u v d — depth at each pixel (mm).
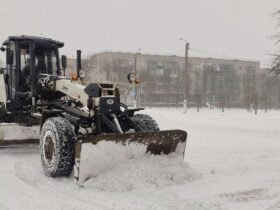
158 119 20625
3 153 9016
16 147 9695
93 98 7082
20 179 6875
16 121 9188
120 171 6422
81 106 7730
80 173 6316
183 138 7047
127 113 7363
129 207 5410
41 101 8656
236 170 7824
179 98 55062
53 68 9266
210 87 55094
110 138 6406
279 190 6301
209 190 6227
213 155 9477
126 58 59469
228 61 68938
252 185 6578
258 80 54219
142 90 54094
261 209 5371
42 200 5742
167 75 58469
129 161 6590
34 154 8914
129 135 6516
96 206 5465
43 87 8562
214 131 15031
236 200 5766
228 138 12789
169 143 6938
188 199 5762
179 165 6836
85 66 41125
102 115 6953
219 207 5430
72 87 7754
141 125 7477
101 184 6227
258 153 9844
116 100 7188
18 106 9062
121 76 53812
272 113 34719
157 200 5676
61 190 6199
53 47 9234
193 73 61750
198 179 6887
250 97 43812
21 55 9047
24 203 5621
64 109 7664
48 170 6898
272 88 49281
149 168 6512
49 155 6949
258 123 19719
